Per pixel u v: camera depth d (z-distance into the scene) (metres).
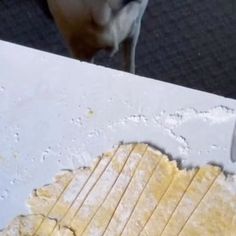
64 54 0.79
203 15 0.79
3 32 0.80
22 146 0.49
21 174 0.48
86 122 0.49
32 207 0.47
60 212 0.46
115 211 0.46
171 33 0.79
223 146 0.47
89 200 0.46
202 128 0.48
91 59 0.67
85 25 0.61
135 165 0.47
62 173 0.48
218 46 0.78
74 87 0.50
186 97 0.49
